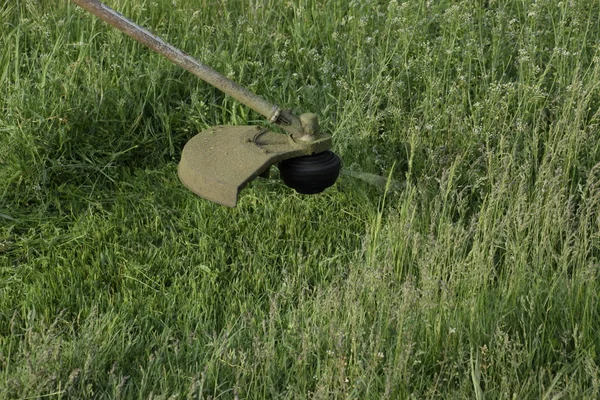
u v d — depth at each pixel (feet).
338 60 21.76
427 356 14.07
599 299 14.74
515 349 13.33
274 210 18.21
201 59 21.03
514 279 14.93
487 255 16.02
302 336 13.79
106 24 22.48
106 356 14.08
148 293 16.26
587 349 14.07
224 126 16.03
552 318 14.52
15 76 20.20
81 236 17.42
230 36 22.25
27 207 18.52
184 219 18.11
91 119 19.74
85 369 13.21
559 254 16.34
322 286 16.26
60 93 19.95
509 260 15.83
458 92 19.90
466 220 17.76
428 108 19.70
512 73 21.57
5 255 17.16
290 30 22.79
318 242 17.65
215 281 16.51
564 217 15.80
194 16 22.09
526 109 19.62
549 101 19.95
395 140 19.26
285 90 21.02
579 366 13.56
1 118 19.36
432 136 18.98
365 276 14.85
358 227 17.93
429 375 13.82
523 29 22.30
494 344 14.17
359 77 20.72
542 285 15.08
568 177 17.87
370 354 13.50
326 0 24.16
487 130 18.85
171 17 22.84
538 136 18.61
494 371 13.92
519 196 15.92
